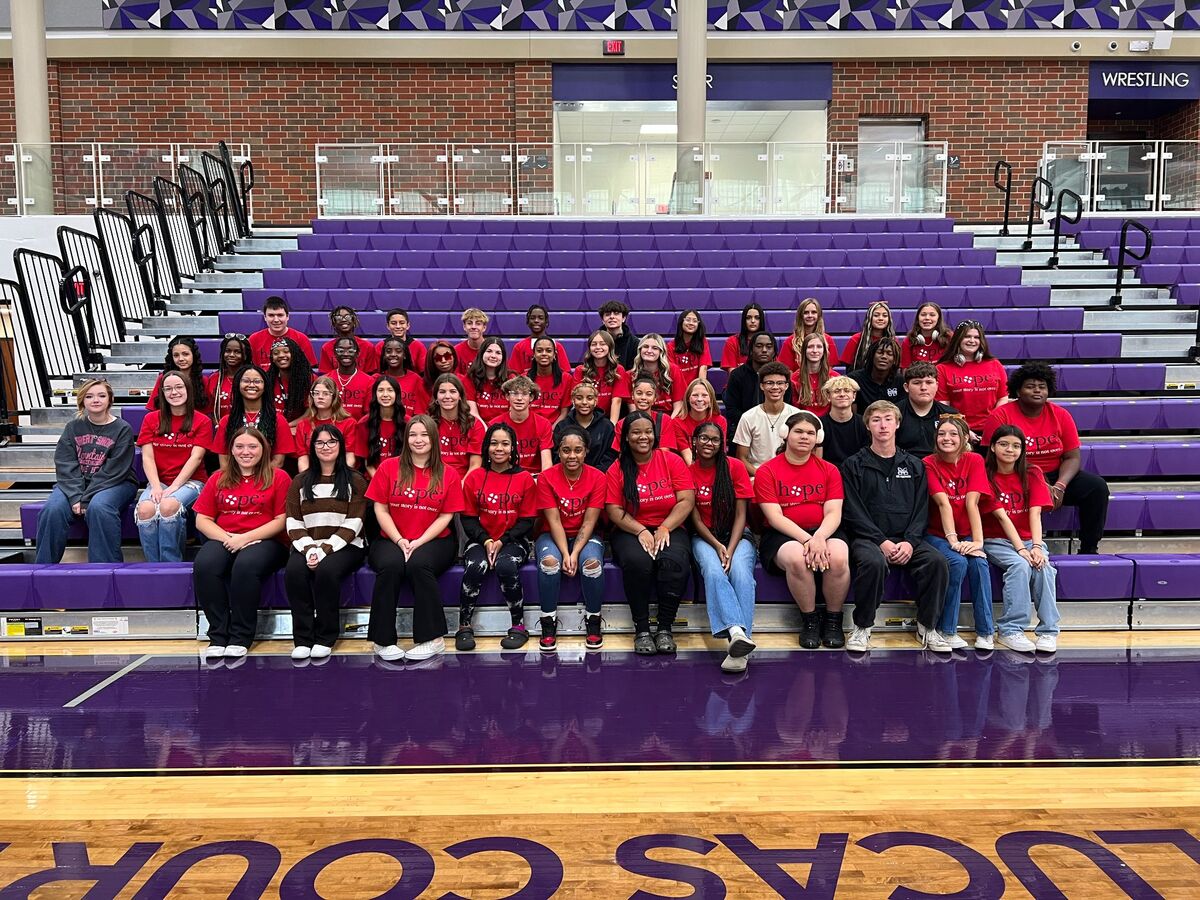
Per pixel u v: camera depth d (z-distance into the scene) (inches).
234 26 499.2
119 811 112.3
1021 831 106.4
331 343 251.1
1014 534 183.0
